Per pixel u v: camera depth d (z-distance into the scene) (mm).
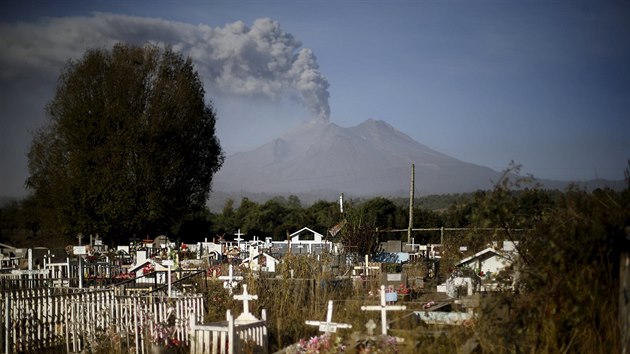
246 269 23438
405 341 10133
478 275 16016
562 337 9516
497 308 9992
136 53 55875
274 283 19469
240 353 11750
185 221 67062
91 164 52625
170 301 15000
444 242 34219
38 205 55750
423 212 62656
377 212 61344
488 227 10969
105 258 31281
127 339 14078
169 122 54375
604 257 9438
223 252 36969
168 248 32094
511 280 10930
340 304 16078
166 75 56562
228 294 18703
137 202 52812
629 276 8820
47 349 14938
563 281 9484
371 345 10367
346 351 10289
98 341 14477
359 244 35375
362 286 21062
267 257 25969
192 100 56750
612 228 9141
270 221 77000
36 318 14820
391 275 20656
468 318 11820
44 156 55250
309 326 14625
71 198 51969
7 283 20750
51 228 54781
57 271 26469
